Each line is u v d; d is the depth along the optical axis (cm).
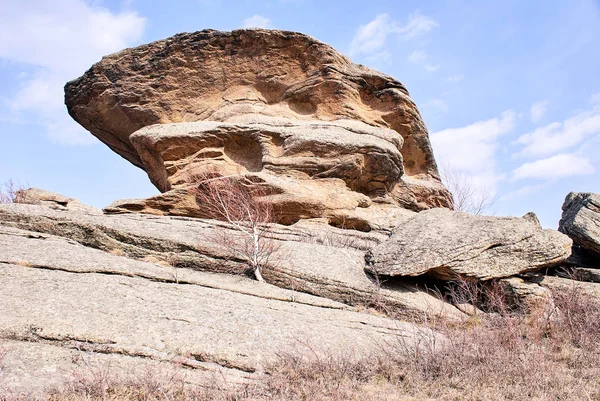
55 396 594
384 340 864
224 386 661
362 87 1959
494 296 1085
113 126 2003
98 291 869
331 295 1074
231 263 1120
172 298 889
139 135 1788
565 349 877
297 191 1572
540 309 1049
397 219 1714
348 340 846
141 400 611
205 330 782
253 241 1138
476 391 688
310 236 1397
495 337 857
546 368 769
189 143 1720
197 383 662
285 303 973
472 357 792
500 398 665
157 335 746
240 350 739
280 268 1097
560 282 1205
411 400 661
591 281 1278
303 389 664
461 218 1280
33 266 936
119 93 1911
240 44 1909
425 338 856
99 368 659
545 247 1138
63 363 667
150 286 930
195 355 716
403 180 1898
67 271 937
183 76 1898
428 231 1209
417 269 1091
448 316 1037
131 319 782
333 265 1141
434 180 2038
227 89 1902
